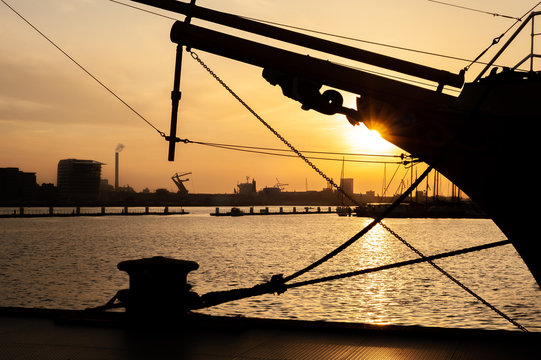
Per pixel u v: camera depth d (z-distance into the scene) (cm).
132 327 862
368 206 16462
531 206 1085
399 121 1077
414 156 1102
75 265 4609
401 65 1060
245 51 1033
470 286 3475
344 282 3525
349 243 959
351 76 1055
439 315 2542
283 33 1032
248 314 2495
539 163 1053
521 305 2798
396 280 3659
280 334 822
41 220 14862
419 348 741
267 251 6197
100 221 14550
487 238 8500
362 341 780
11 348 743
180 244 7181
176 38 1027
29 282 3603
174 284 895
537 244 1117
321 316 2488
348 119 1096
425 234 9519
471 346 752
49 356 703
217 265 4716
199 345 761
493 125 1065
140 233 9512
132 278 899
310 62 1049
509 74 1063
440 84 1086
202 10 1019
